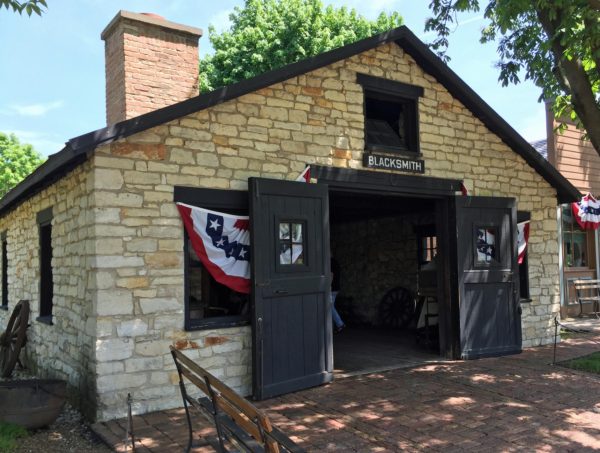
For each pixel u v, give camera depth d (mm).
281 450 3551
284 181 6438
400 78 7891
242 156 6438
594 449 4562
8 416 5156
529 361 8000
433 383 6707
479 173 8727
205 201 6148
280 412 5609
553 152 12422
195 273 7770
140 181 5785
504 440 4766
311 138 6977
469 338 8156
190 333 6008
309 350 6547
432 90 8242
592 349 8914
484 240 8531
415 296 11859
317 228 6754
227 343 6234
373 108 8680
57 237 7059
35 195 8344
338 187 7219
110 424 5340
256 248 6113
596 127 7383
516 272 8711
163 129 5945
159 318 5828
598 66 7254
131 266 5695
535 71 8703
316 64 6895
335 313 10773
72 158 5508
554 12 6703
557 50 7512
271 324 6184
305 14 17250
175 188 5977
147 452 4582
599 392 6266
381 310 12602
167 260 5906
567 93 8344
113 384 5531
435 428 5074
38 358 8016
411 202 10461
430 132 8156
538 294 9477
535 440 4762
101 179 5566
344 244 13836
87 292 5770
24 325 7863
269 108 6672
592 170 13133
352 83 7398
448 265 8297
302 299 6539
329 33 17406
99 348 5480
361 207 10555
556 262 9797
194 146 6129
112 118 8547
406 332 11336
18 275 9453
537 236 9547
